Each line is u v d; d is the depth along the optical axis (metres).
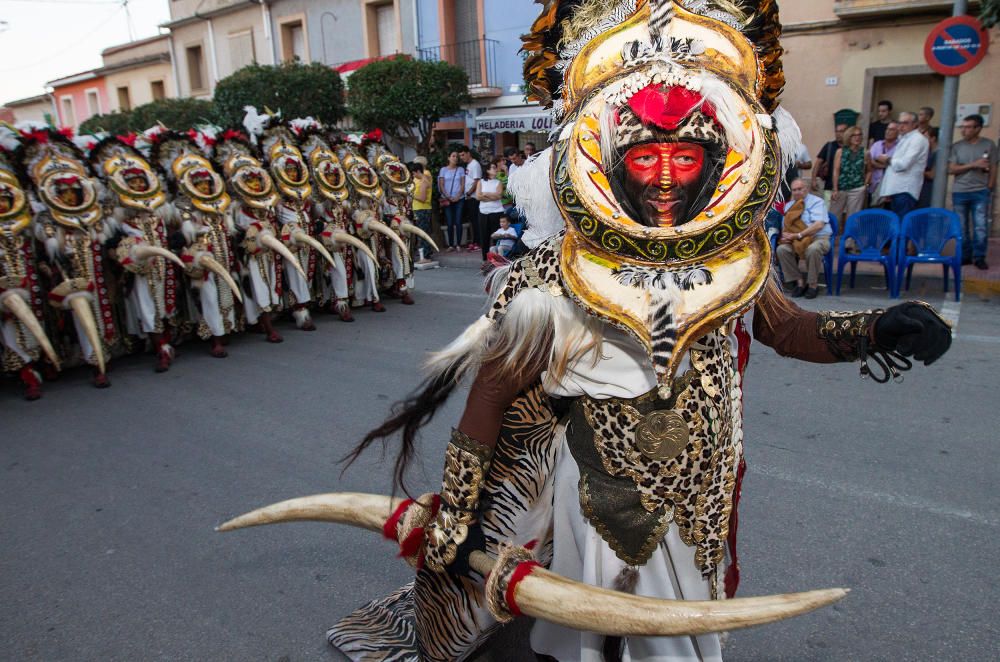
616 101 1.50
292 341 7.08
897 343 1.53
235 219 6.79
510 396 1.64
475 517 1.71
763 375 5.20
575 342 1.55
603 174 1.48
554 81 1.71
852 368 5.24
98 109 30.31
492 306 1.65
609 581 1.64
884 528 3.14
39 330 5.23
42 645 2.67
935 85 10.85
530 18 16.31
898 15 10.65
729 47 1.52
